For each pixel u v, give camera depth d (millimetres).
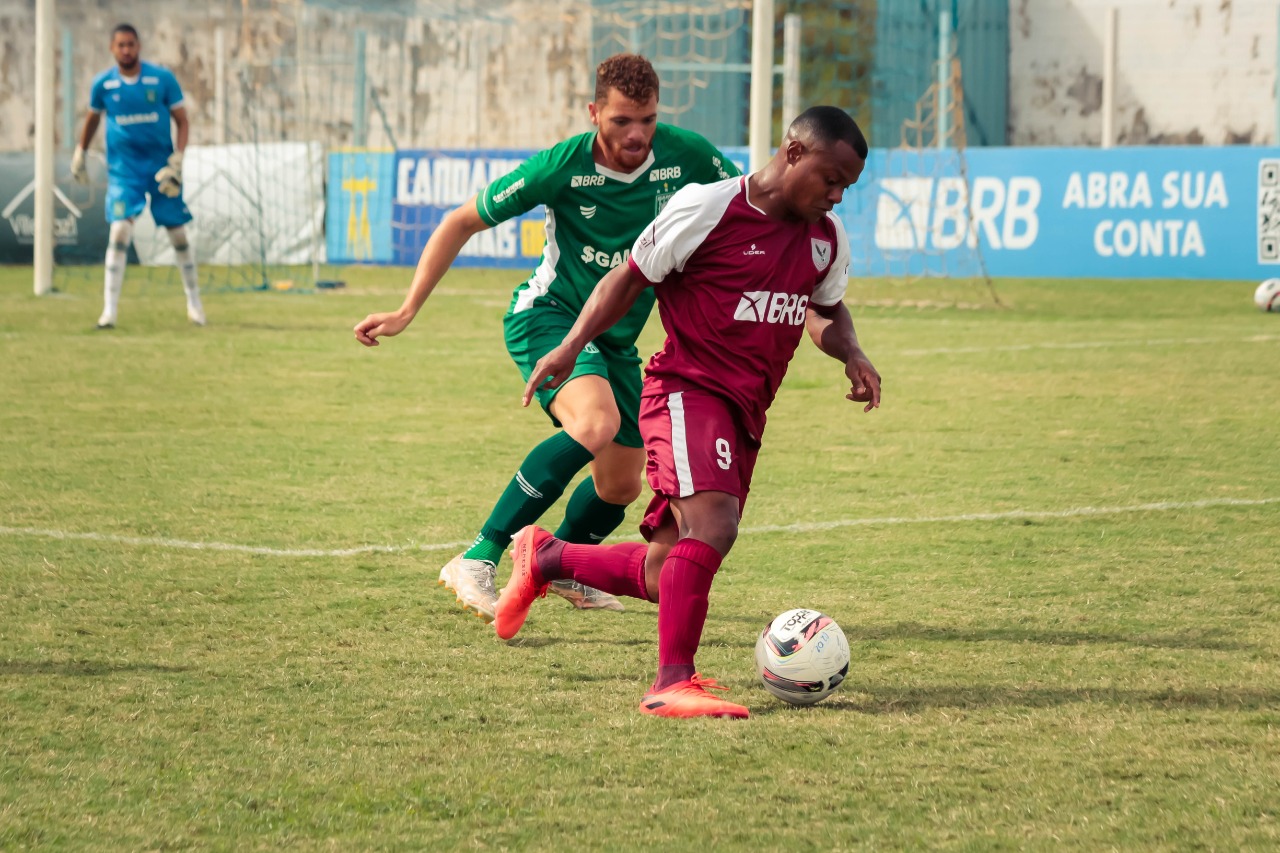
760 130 56156
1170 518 22859
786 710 13453
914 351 48188
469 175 86562
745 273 13648
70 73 104688
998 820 10547
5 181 84812
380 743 12375
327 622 16797
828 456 29016
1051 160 77562
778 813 10695
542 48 118938
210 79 122125
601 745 12336
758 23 55688
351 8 106062
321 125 120062
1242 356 45906
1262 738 12414
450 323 58062
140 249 88312
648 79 16484
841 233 14383
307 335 51906
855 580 18984
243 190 87438
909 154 79875
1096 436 31281
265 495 24625
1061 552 20562
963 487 25625
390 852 9992
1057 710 13305
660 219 13797
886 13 111000
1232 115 116188
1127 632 16234
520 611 15633
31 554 20078
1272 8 114375
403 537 21562
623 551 15172
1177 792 11094
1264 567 19500
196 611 17188
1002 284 76875
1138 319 59188
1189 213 75750
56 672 14547
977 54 117062
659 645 13758
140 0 121125
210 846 10086
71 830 10344
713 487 13594
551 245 17812
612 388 17547
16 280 74500
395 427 32375
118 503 23797
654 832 10344
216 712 13242
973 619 16891
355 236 89625
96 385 38375
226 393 37438
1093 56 118188
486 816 10656
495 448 29703
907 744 12328
